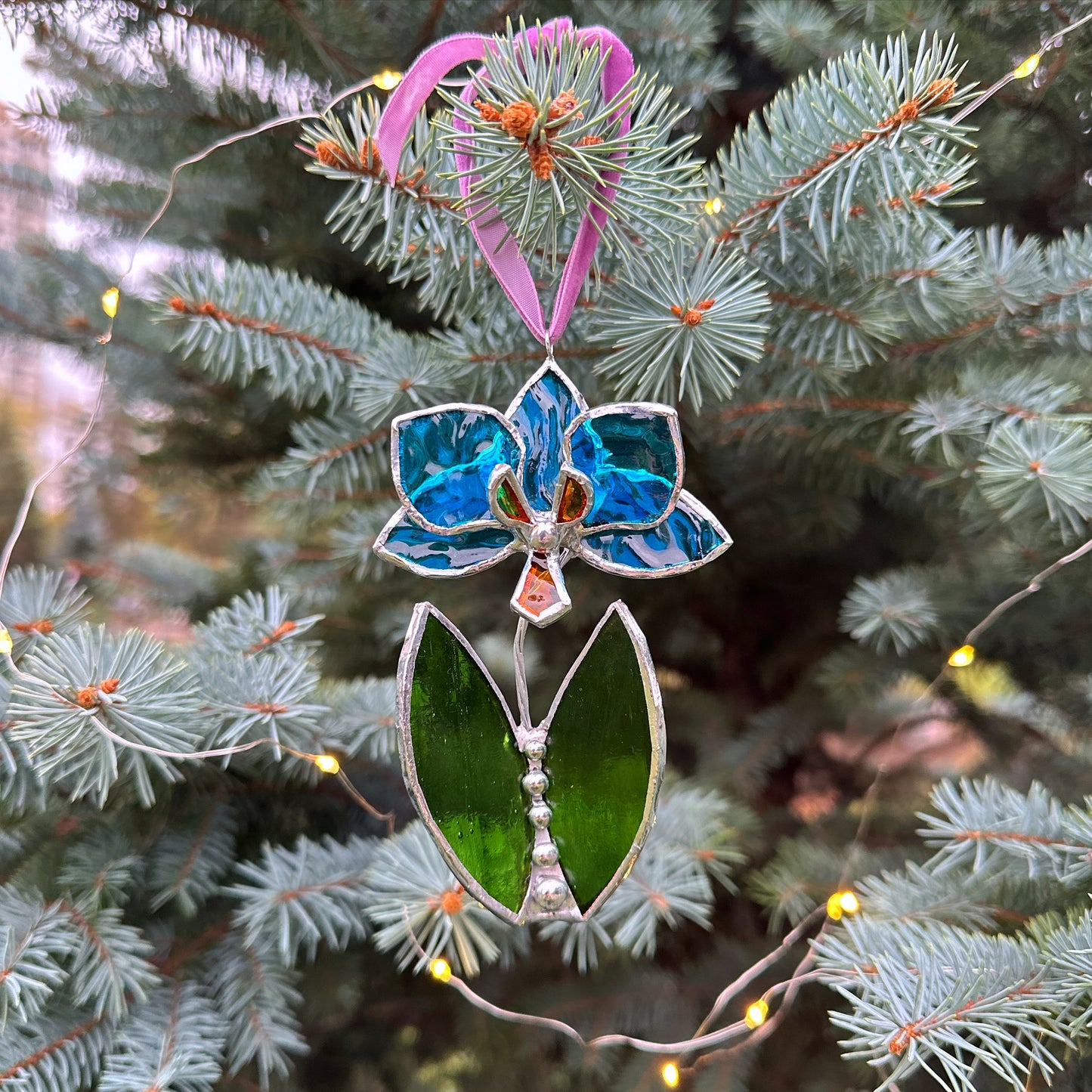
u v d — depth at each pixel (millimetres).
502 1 404
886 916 315
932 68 271
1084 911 292
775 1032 395
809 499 422
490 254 286
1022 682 444
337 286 478
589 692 284
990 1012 262
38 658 305
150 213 465
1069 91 383
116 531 806
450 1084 427
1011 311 343
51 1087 289
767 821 445
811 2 409
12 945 296
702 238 323
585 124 248
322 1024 406
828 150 288
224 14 402
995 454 325
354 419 402
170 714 303
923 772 460
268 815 383
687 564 282
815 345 331
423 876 320
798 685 466
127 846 338
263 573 500
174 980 331
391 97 271
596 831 283
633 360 300
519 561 467
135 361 492
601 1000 407
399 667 275
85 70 449
